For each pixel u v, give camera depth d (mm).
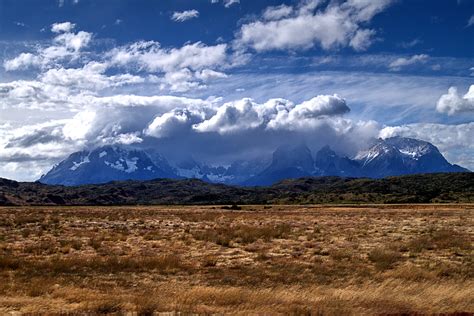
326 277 24703
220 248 36344
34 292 19891
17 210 108875
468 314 17109
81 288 21578
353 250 34812
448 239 39844
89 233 46500
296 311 16672
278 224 60000
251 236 42719
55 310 16969
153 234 45219
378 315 16766
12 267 27000
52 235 44719
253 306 17328
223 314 16234
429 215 79250
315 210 109188
